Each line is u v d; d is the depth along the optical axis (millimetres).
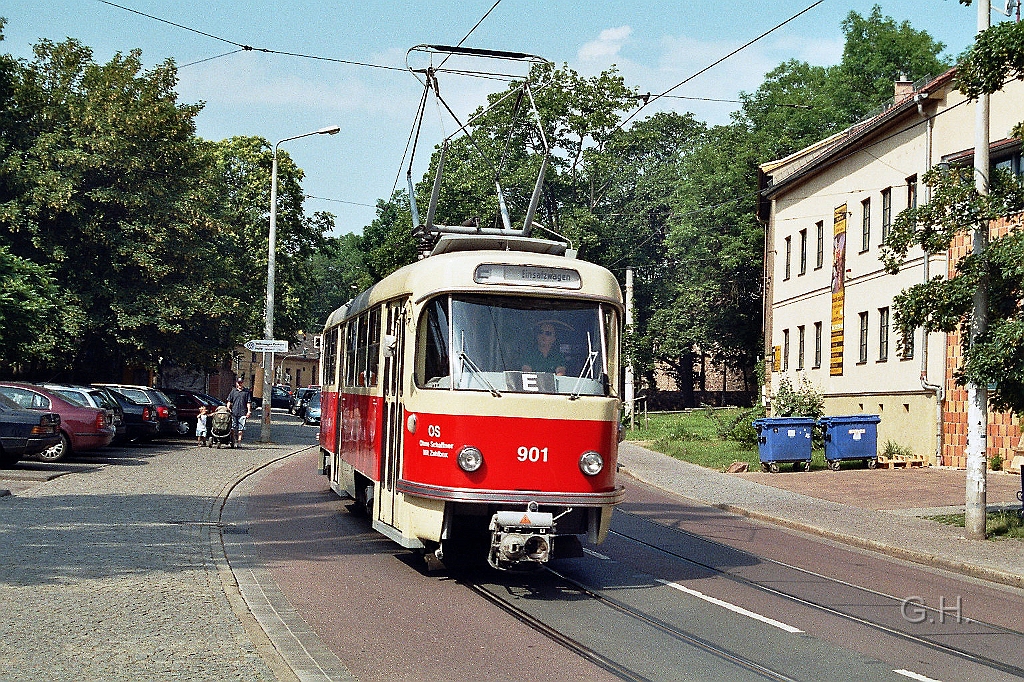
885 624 9695
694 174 57750
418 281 11469
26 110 35719
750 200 56125
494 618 9555
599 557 13438
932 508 19406
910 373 29375
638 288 60781
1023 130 15438
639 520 17734
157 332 37094
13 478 19812
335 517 16484
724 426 37594
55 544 12398
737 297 58562
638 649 8461
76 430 24422
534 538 10438
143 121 35688
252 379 81250
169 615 8766
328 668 7434
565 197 53688
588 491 10977
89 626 8273
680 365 68812
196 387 65062
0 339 28625
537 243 13008
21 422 21531
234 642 7875
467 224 15336
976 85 15125
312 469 25562
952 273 26859
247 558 12438
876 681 7637
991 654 8586
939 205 15773
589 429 11055
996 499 20453
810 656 8352
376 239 86938
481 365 11008
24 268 29656
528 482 10820
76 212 34406
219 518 15766
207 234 38312
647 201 59531
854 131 35500
